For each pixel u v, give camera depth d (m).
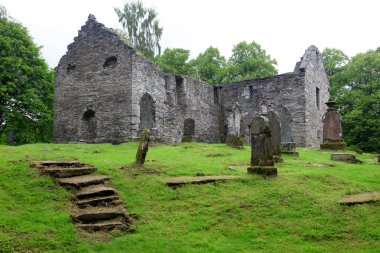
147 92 23.17
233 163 13.22
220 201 8.48
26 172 9.55
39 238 6.42
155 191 8.92
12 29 28.31
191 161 12.74
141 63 22.75
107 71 22.86
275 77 29.81
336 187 9.80
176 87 27.27
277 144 14.21
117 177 9.78
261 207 8.19
